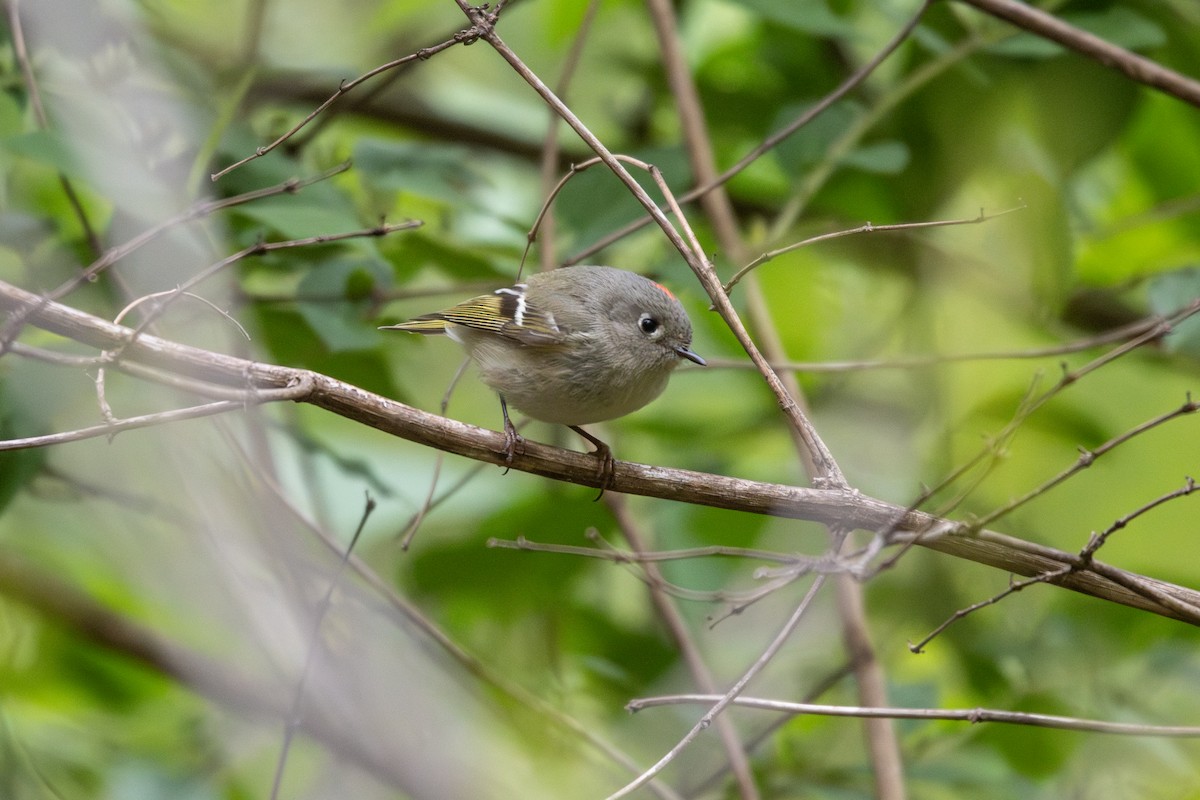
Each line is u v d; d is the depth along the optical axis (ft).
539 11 45.11
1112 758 34.30
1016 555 23.13
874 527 23.66
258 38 36.50
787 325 44.21
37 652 36.96
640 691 35.63
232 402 20.99
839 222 40.65
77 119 31.81
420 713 33.12
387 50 45.39
